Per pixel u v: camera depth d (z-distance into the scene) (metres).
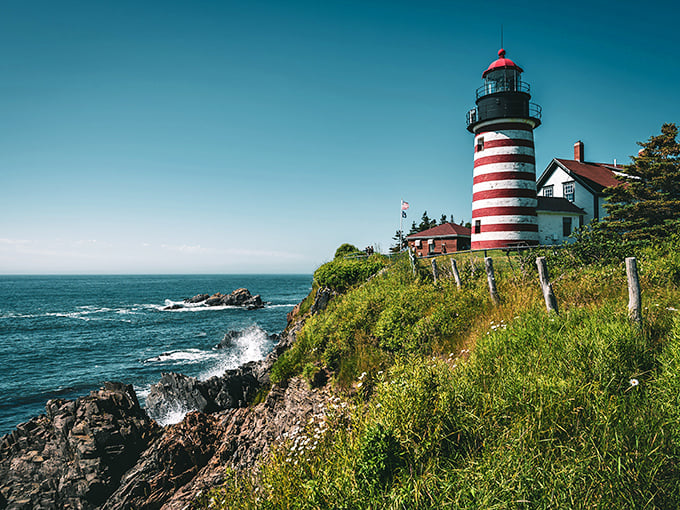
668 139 22.42
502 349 6.66
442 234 38.53
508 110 26.19
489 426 4.54
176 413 19.80
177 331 51.97
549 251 13.64
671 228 20.09
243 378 20.36
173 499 12.47
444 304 11.54
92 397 16.69
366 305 14.39
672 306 7.07
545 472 3.66
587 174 33.47
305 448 6.06
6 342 45.53
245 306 83.81
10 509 13.33
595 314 6.98
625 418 4.16
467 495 3.56
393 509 3.63
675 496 3.34
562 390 4.65
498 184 26.39
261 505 5.20
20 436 15.95
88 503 13.31
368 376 10.69
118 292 136.88
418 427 4.62
